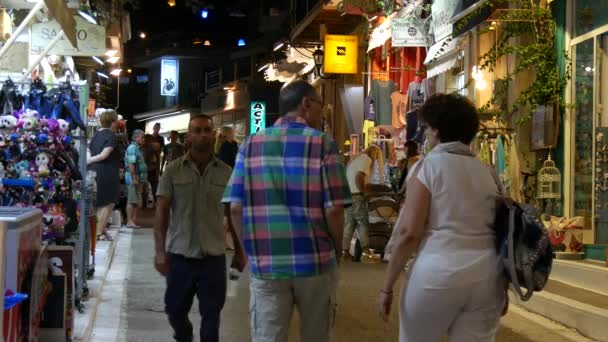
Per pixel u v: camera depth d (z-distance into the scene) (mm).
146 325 8836
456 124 4699
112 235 15766
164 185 6520
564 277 11352
